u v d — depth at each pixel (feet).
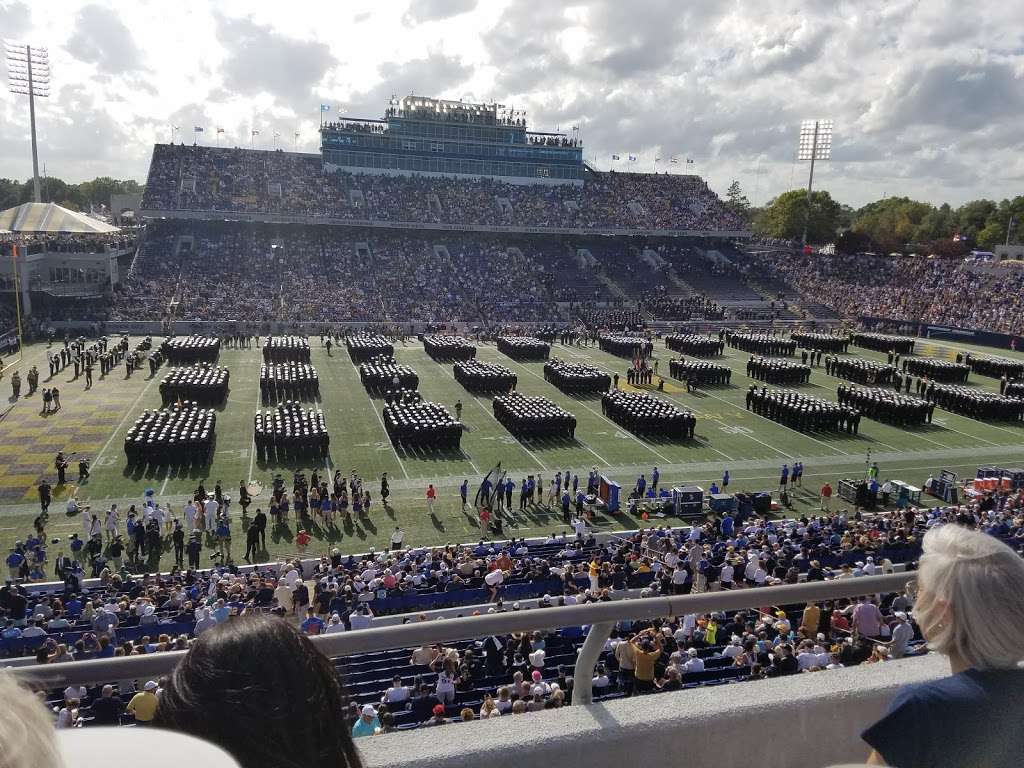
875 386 205.36
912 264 359.46
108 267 259.80
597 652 12.87
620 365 228.22
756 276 355.56
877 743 8.98
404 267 310.04
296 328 258.57
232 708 6.46
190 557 95.04
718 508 118.42
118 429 147.13
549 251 347.77
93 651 56.70
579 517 115.24
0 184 568.82
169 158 325.62
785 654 46.29
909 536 88.69
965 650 9.13
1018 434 167.12
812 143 430.61
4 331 219.00
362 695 52.80
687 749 12.47
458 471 133.69
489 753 11.45
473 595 75.87
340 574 79.05
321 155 349.82
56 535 103.71
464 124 361.30
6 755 4.10
